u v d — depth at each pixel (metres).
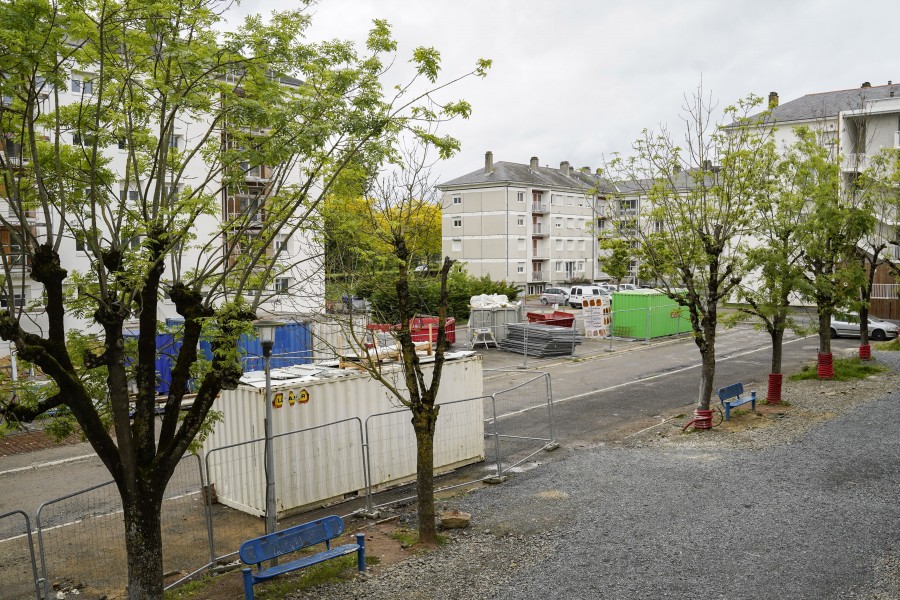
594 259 81.56
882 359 27.08
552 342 31.81
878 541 9.82
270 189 9.39
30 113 7.31
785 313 18.73
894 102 44.12
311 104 8.52
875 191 25.39
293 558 10.53
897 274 26.97
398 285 10.79
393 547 10.52
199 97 8.44
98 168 9.16
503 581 9.07
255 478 12.65
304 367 14.47
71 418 9.25
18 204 7.75
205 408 8.49
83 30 7.69
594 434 17.73
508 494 12.86
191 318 8.51
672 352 32.69
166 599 9.17
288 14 8.88
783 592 8.43
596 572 9.19
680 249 17.48
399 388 14.38
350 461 13.60
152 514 8.16
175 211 8.19
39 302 9.32
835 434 15.87
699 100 18.34
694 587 8.64
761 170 18.53
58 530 12.37
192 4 8.34
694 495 12.09
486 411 20.80
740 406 19.55
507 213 71.06
